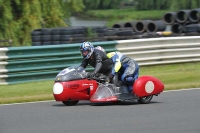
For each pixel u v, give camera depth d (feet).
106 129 74.69
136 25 229.86
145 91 100.94
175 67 169.37
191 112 90.74
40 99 111.55
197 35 190.19
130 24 230.89
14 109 96.27
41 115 88.07
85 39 161.27
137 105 100.27
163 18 238.07
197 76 152.15
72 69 100.63
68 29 166.20
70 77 98.48
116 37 168.96
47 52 143.33
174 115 87.51
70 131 73.00
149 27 229.04
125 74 101.04
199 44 177.17
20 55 137.49
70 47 148.05
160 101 106.22
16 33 199.21
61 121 81.51
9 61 135.85
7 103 106.11
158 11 597.11
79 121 81.46
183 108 95.71
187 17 226.79
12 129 74.79
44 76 142.51
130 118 84.33
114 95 99.45
